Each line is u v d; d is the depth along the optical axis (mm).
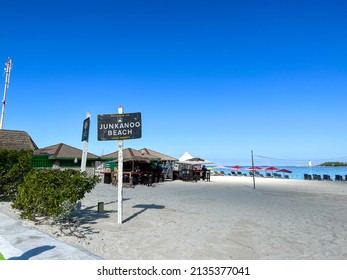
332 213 11289
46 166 25547
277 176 53469
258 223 8945
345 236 7523
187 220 9125
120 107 8977
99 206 10312
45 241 6145
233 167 58125
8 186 11922
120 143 8773
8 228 7234
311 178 44781
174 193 17969
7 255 5258
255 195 18141
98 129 8914
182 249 6109
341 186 28312
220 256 5738
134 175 24203
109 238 6828
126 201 13594
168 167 34938
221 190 21297
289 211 11539
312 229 8273
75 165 27141
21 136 21953
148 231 7566
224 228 8125
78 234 7066
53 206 7852
